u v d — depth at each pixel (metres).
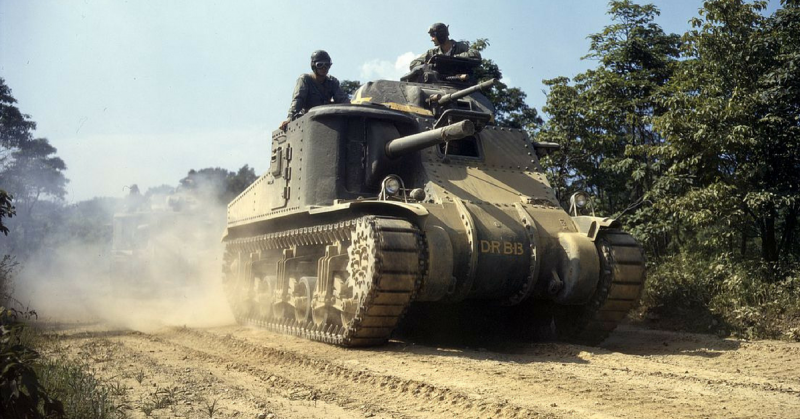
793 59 15.77
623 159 20.36
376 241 10.28
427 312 13.61
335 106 13.36
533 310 13.17
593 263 11.66
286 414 6.67
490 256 11.34
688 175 16.84
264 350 10.79
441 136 11.45
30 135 46.25
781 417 6.39
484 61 27.12
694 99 16.72
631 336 13.74
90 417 6.38
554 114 21.44
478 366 9.12
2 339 5.97
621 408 6.76
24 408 5.53
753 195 15.49
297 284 13.36
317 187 13.18
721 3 16.75
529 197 12.73
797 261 15.97
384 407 6.99
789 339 12.79
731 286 14.90
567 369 9.04
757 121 15.97
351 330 10.65
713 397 7.29
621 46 22.03
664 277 16.28
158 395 7.60
